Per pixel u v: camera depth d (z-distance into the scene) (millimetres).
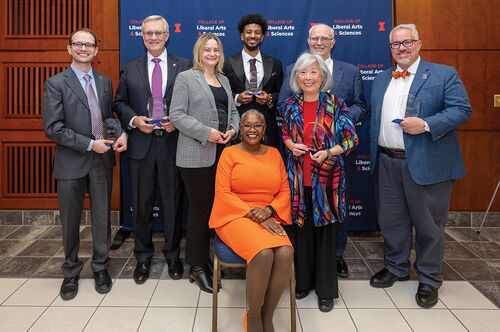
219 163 2180
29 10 3719
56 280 2645
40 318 2154
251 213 2039
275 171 2174
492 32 3600
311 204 2260
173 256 2740
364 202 3637
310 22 3516
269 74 2859
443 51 3619
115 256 3127
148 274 2695
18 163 3846
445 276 2738
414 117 2248
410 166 2326
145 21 2629
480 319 2170
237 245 1961
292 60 3561
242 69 2846
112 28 3607
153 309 2268
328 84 2232
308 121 2244
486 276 2732
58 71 3744
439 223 2402
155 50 2660
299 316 2197
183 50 3543
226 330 2055
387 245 2637
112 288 2531
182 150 2418
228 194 2102
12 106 3805
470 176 3783
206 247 2512
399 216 2545
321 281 2252
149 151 2629
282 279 1890
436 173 2312
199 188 2414
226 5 3508
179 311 2246
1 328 2049
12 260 2988
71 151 2373
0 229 3730
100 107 2447
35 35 3707
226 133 2402
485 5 3576
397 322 2143
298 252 2336
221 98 2463
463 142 3748
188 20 3516
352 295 2457
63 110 2332
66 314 2199
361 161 3592
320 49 2697
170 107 2430
